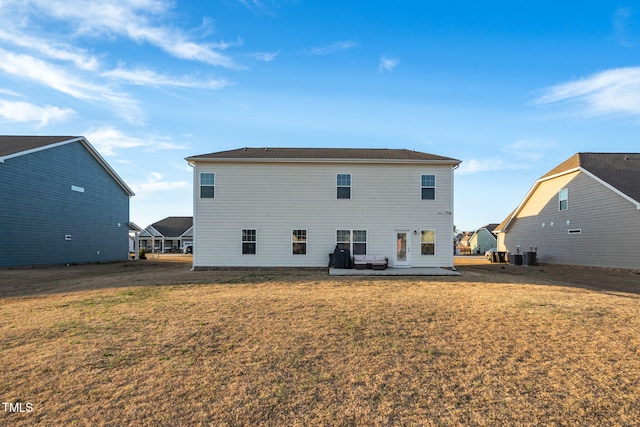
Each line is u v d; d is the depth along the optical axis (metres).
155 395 4.22
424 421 3.72
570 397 4.20
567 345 5.83
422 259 18.25
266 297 9.70
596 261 20.41
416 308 8.30
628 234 18.42
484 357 5.36
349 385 4.48
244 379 4.63
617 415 3.83
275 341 6.00
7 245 20.06
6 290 11.61
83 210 26.22
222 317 7.48
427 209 18.38
